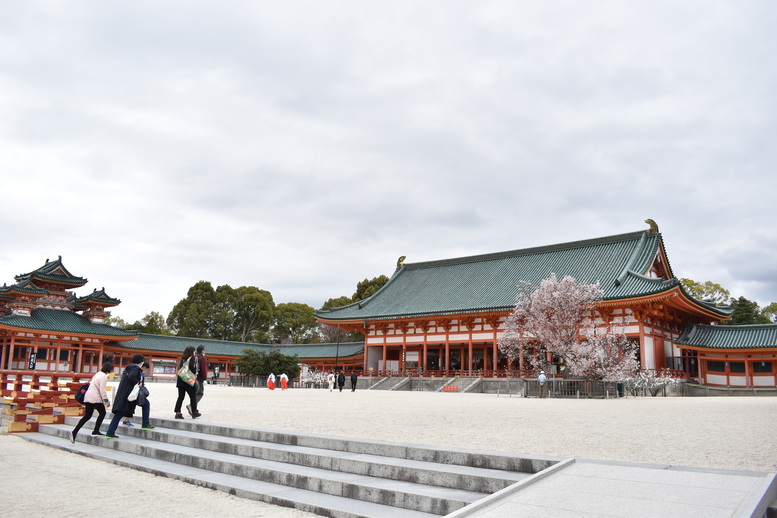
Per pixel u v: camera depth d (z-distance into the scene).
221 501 9.60
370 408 23.05
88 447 15.66
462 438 12.81
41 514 8.64
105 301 69.94
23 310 64.94
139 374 16.19
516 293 58.25
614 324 49.66
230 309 113.19
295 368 69.50
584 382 35.44
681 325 56.38
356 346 78.50
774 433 13.88
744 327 49.25
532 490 7.43
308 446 12.49
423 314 61.19
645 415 19.62
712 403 28.70
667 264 59.25
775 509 6.75
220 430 14.65
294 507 9.12
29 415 21.08
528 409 22.95
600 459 9.88
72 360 67.62
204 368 17.72
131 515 8.65
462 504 8.02
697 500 6.66
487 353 61.69
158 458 13.44
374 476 10.16
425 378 59.16
